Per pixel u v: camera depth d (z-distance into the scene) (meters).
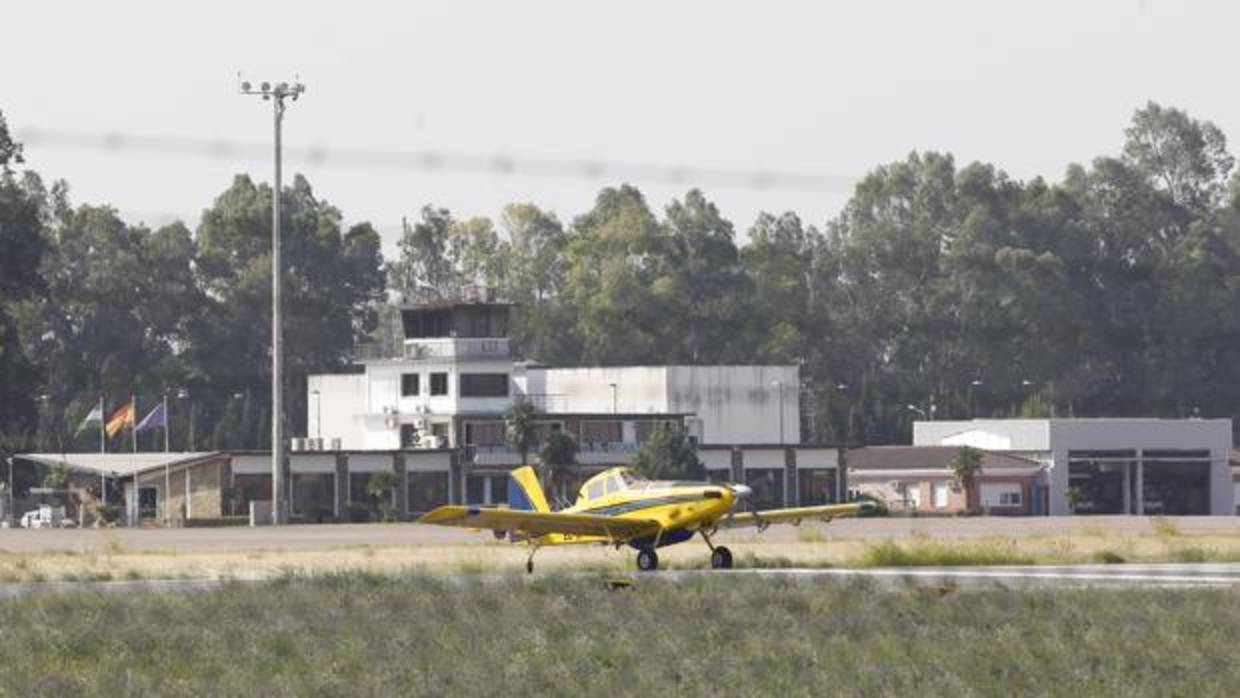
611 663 141.25
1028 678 131.88
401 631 160.88
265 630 163.38
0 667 145.50
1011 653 142.62
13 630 168.00
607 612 173.50
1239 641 150.12
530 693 128.75
